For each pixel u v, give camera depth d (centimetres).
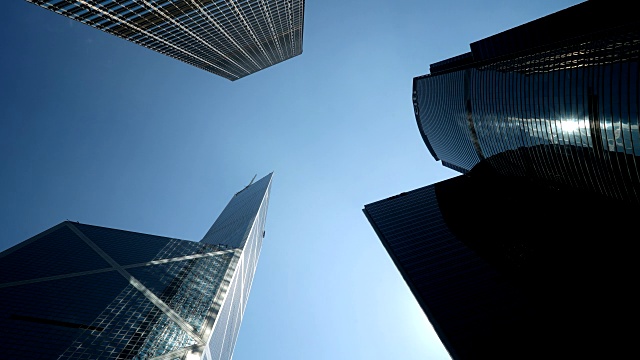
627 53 6650
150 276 10356
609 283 6706
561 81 8538
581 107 7931
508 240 9600
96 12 6475
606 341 5381
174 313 8956
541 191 11562
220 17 8656
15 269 9312
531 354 5509
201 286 10838
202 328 8981
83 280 9419
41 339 6994
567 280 7200
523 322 6128
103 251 11138
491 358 5625
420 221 11481
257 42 11825
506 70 11344
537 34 11075
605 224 8694
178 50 9919
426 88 19975
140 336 7700
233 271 12656
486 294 7206
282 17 10712
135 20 7238
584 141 8094
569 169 9194
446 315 6800
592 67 7525
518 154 11600
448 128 18288
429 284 8088
